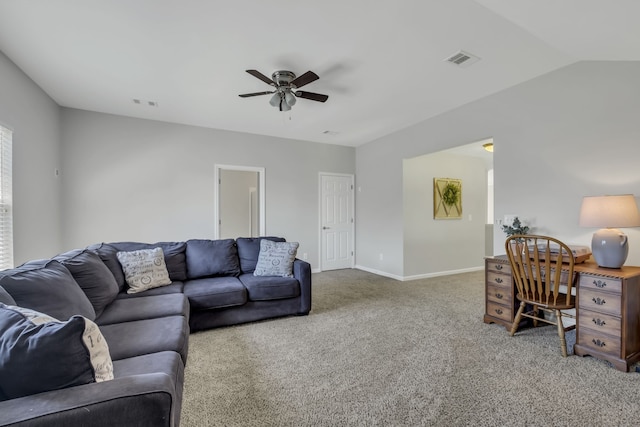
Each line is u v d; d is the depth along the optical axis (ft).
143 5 6.69
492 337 8.80
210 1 6.56
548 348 8.04
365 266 19.60
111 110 13.53
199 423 5.26
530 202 10.49
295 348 8.20
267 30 7.62
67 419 2.71
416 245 16.97
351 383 6.48
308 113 13.84
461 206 18.61
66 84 10.85
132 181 14.39
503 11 6.61
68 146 13.19
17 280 4.77
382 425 5.18
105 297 7.12
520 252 8.29
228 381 6.59
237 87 11.07
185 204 15.47
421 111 13.58
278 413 5.52
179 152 15.35
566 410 5.52
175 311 7.23
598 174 8.89
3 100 8.77
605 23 6.48
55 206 12.50
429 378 6.64
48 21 7.26
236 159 16.75
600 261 7.72
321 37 7.91
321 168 19.38
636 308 7.09
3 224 8.91
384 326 9.76
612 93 8.62
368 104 12.70
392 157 17.20
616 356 6.93
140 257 9.48
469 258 18.93
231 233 23.34
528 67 9.60
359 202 20.21
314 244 19.12
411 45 8.30
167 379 3.34
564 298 8.24
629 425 5.12
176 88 11.15
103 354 3.41
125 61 9.21
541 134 10.17
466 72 9.90
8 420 2.58
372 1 6.54
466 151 17.53
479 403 5.74
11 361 2.90
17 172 9.57
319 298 13.05
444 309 11.46
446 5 6.66
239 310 9.88
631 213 7.42
